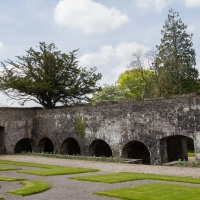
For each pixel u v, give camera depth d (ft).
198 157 65.98
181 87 124.36
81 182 42.86
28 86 116.57
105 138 84.38
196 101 67.21
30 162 73.00
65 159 78.64
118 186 39.50
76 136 92.12
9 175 50.19
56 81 120.47
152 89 133.90
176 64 126.82
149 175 49.19
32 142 106.63
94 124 87.56
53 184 41.37
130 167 60.85
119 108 81.87
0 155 94.58
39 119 105.09
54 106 127.85
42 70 120.57
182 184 41.06
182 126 69.10
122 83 167.84
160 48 134.62
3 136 100.94
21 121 104.17
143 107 76.79
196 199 31.17
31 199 32.14
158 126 73.46
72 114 93.97
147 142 75.20
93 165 65.21
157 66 131.03
